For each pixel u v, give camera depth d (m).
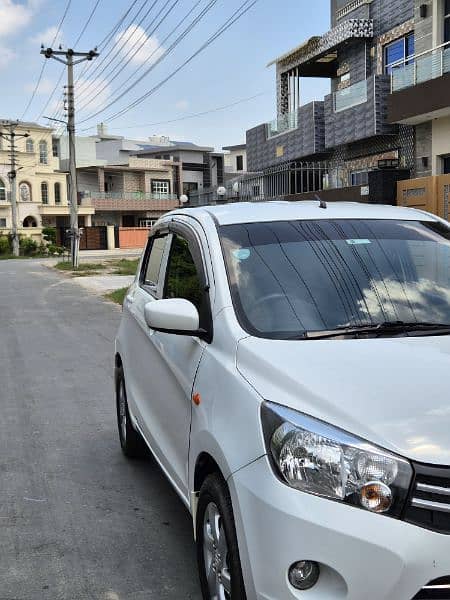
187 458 3.31
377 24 21.34
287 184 24.53
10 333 12.60
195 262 3.66
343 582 2.23
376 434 2.33
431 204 12.19
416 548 2.18
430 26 17.08
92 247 63.00
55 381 8.32
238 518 2.53
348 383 2.58
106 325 13.49
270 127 27.72
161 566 3.64
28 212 69.44
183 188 78.81
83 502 4.51
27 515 4.32
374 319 3.28
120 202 73.31
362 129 19.95
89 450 5.60
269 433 2.49
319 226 3.82
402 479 2.24
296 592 2.29
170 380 3.70
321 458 2.35
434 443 2.29
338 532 2.24
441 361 2.79
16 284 25.27
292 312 3.24
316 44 24.33
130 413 4.95
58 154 76.56
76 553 3.80
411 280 3.57
